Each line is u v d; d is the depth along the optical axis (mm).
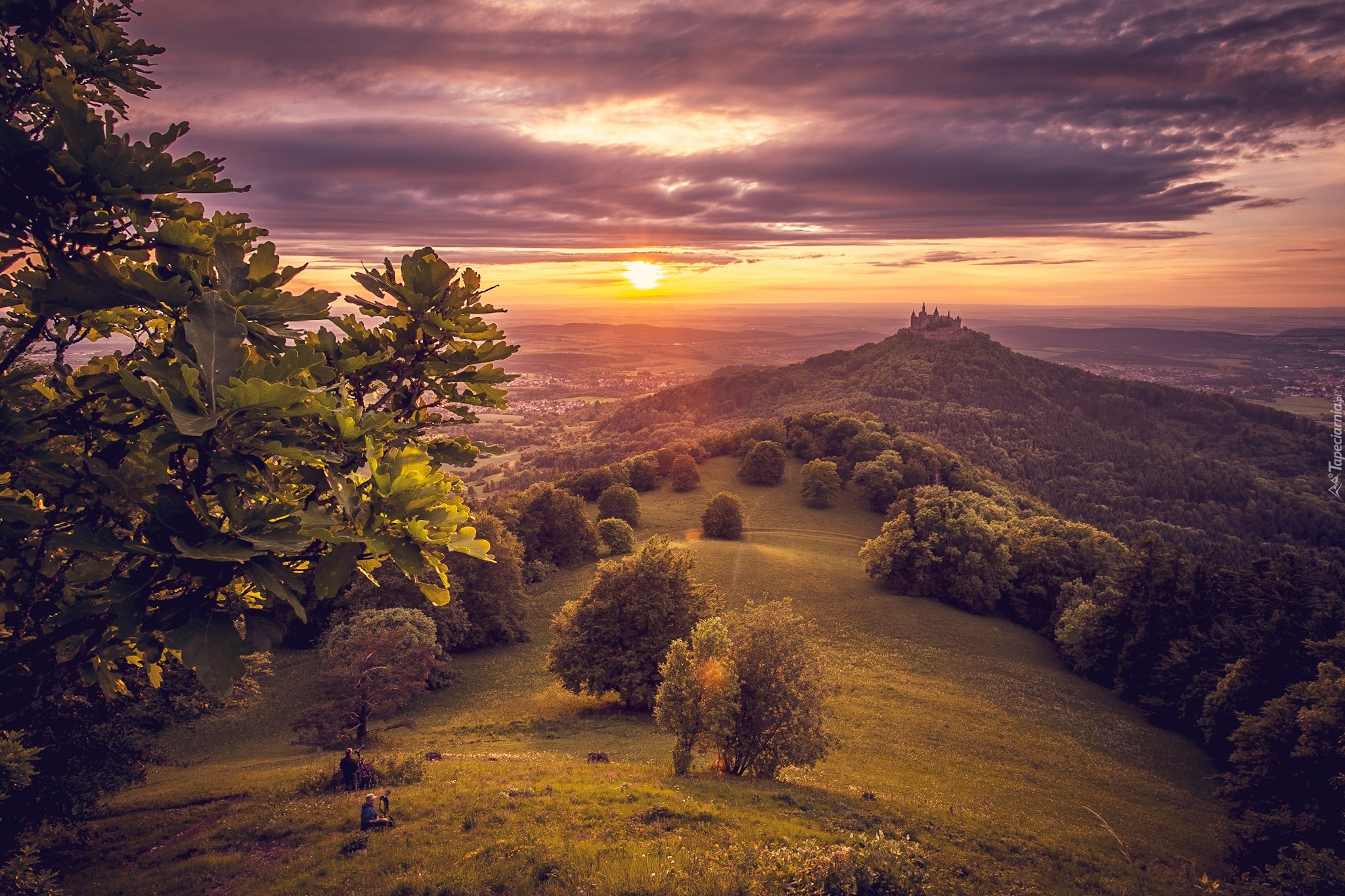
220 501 4121
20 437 4527
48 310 4570
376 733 36250
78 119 3947
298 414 4211
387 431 5070
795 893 12609
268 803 21172
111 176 4102
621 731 39094
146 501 3961
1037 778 36062
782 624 27297
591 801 20219
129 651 4953
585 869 14656
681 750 25984
